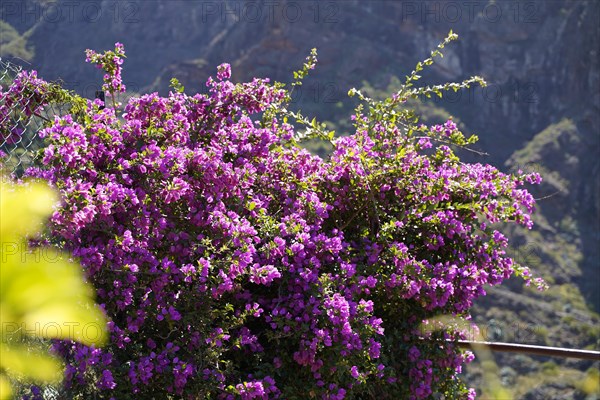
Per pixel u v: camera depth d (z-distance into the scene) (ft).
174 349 10.77
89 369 9.53
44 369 2.61
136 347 10.68
